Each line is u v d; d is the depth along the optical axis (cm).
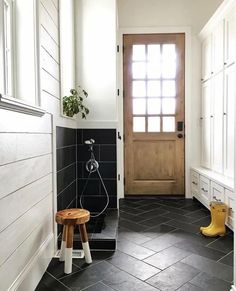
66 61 286
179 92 400
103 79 311
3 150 129
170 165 407
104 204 313
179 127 402
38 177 181
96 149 312
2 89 147
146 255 213
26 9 177
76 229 241
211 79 348
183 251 221
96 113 313
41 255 183
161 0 393
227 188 258
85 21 309
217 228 254
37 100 180
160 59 399
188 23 394
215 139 333
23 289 150
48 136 205
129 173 409
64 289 167
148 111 404
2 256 128
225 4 285
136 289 167
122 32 397
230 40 286
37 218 179
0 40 143
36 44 179
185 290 166
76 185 311
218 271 189
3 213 129
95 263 200
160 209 343
